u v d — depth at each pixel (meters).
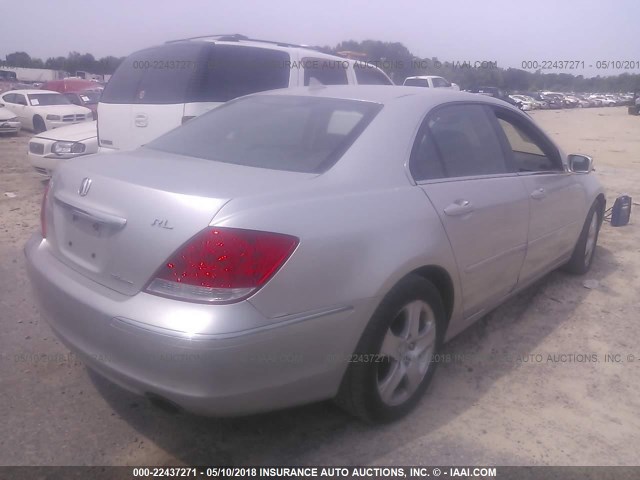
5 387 3.20
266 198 2.41
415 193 2.94
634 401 3.27
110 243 2.46
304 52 7.10
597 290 4.88
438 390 3.31
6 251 5.41
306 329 2.39
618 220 6.02
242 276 2.24
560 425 3.03
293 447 2.79
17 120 16.80
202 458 2.70
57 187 2.88
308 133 3.11
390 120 3.11
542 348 3.87
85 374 3.36
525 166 4.18
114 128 6.59
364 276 2.56
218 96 6.19
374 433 2.91
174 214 2.31
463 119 3.59
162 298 2.28
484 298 3.56
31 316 4.09
